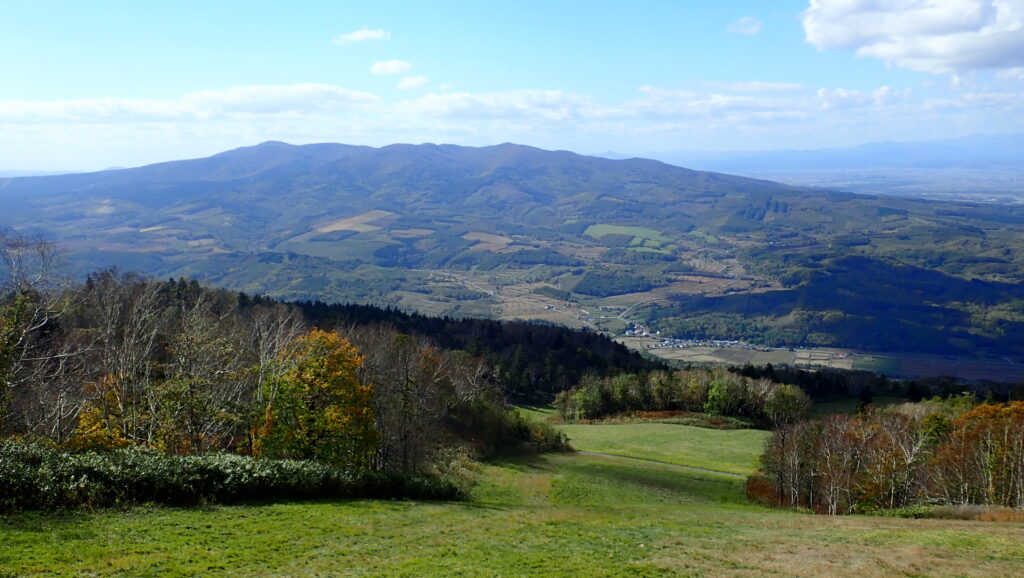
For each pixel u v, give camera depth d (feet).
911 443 157.07
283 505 73.20
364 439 103.71
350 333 190.49
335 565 52.37
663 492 154.81
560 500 133.28
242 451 105.81
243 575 48.49
